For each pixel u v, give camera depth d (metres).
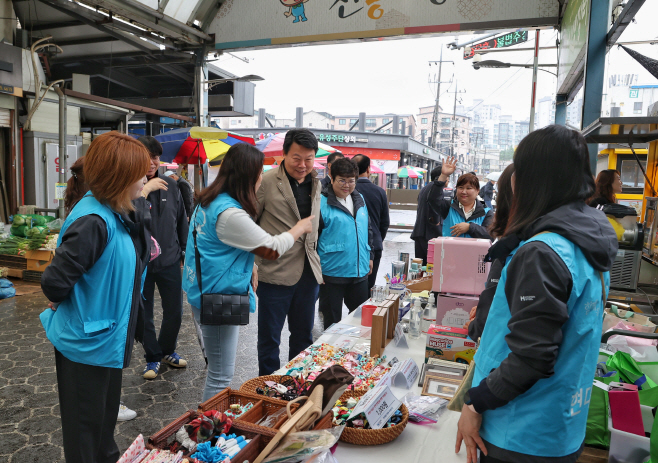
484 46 10.65
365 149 26.19
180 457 1.29
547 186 1.15
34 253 6.38
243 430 1.47
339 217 3.36
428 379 2.01
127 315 1.85
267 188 2.84
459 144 75.56
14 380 3.42
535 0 7.06
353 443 1.56
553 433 1.11
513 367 1.06
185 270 2.31
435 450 1.54
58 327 1.76
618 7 3.35
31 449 2.56
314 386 1.53
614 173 3.79
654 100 3.06
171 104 12.52
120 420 2.93
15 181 7.91
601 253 1.10
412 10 7.72
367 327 2.83
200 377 3.62
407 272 4.16
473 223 3.65
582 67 4.57
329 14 8.15
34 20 8.82
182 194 3.83
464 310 2.32
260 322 2.90
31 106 8.12
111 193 1.73
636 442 1.56
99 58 10.51
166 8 7.83
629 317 2.72
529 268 1.07
